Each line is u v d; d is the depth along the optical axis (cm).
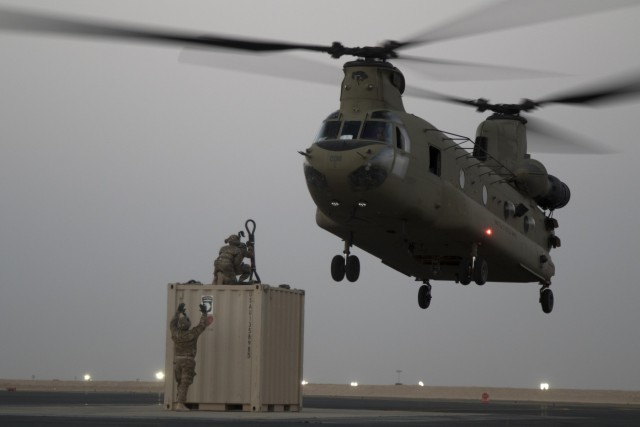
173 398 4081
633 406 7262
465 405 6228
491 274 5206
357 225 4153
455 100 5078
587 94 4725
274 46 3866
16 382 9262
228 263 4206
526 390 8938
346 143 3844
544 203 5409
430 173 4088
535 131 5294
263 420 3322
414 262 4722
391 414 4088
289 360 4303
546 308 5534
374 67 4053
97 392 8269
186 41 3662
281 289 4231
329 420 3419
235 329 4091
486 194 4631
